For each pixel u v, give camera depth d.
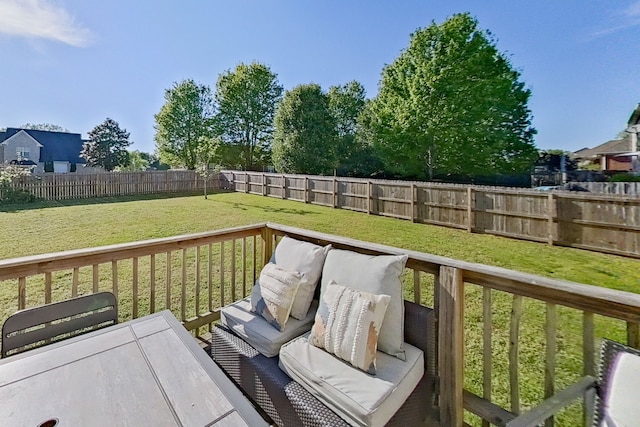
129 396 1.02
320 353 1.74
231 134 24.08
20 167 12.77
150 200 12.58
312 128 19.61
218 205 11.17
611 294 1.26
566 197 6.06
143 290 3.71
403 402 1.53
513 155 17.94
